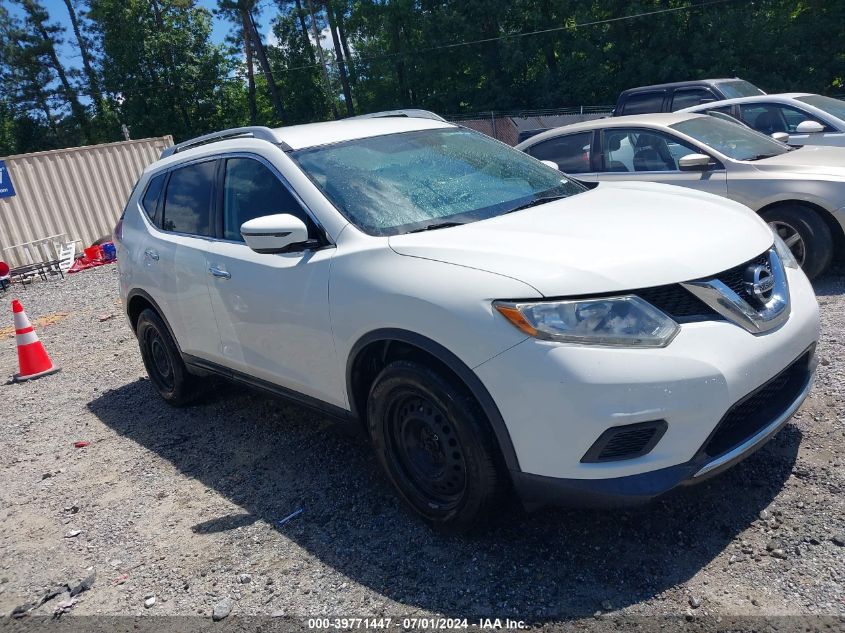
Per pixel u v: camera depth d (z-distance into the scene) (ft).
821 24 88.43
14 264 44.47
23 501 13.76
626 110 41.81
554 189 12.78
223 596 9.83
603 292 8.50
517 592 8.96
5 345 27.61
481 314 8.78
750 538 9.33
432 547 10.16
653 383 8.16
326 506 11.72
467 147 13.91
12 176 44.62
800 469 10.61
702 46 92.94
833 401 12.48
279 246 10.82
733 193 20.27
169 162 16.01
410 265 9.83
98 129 157.38
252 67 156.87
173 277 14.65
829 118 29.12
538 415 8.45
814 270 19.27
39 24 157.69
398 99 137.59
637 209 10.95
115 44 146.20
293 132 13.67
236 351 13.37
